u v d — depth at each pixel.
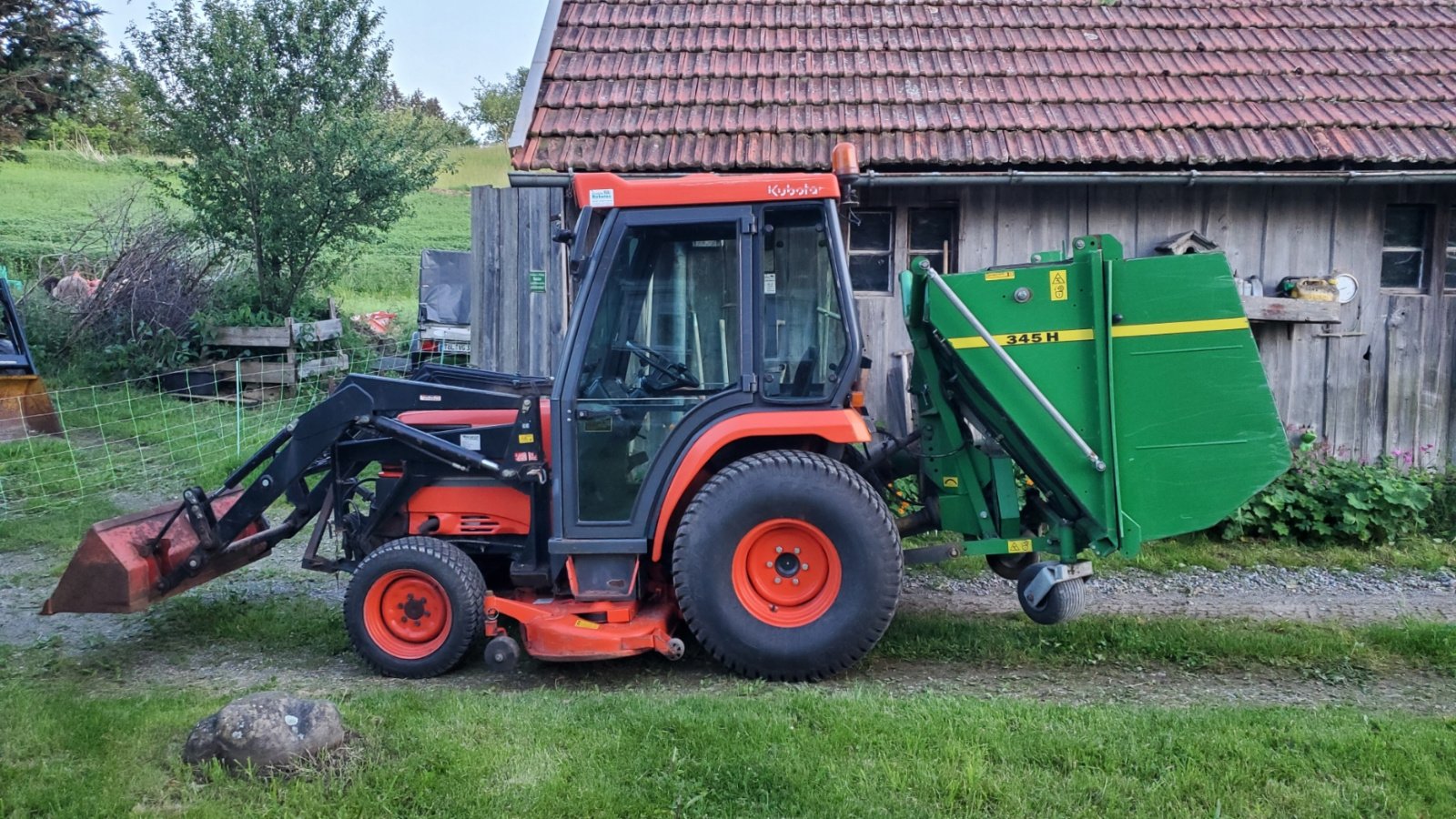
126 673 5.10
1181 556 7.17
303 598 6.32
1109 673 5.04
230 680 5.00
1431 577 6.82
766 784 3.67
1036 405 4.77
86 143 38.25
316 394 12.35
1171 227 8.27
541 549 5.18
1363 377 8.42
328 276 14.09
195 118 12.79
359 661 5.29
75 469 9.11
